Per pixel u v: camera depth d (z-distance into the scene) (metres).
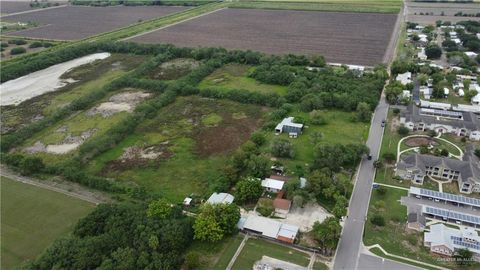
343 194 101.69
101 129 146.62
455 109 147.50
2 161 126.88
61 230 95.12
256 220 93.56
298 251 85.69
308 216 96.06
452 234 86.44
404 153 120.12
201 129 143.38
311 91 162.00
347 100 150.00
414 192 100.50
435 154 118.12
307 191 101.44
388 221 93.12
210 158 124.38
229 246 88.12
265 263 82.69
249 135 137.38
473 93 155.00
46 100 176.25
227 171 110.31
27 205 105.31
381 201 98.38
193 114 156.00
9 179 118.12
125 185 110.94
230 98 167.38
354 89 160.00
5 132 148.25
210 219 89.69
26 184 115.25
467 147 121.31
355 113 145.62
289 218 95.81
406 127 134.25
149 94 177.12
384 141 128.00
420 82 171.38
